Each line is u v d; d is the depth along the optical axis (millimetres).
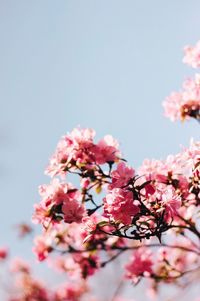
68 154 3939
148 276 5191
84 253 5379
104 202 3598
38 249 5098
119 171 3561
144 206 3498
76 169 3943
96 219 3926
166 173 3844
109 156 3941
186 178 3854
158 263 5227
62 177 3951
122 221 3467
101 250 5035
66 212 3773
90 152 3945
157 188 3744
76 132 3979
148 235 3498
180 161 3857
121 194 3494
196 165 3752
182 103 4895
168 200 3512
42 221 3877
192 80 4930
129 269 5270
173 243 5934
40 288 8812
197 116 4887
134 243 5648
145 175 3770
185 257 5891
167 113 5031
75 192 3934
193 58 5109
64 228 5074
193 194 4035
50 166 3943
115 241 5012
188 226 4461
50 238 5098
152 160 3934
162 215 3492
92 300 8250
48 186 3885
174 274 5305
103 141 4027
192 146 3842
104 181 3971
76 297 8453
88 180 3969
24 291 8812
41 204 3875
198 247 4996
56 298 8719
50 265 6434
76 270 5941
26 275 8852
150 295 6289
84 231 3832
